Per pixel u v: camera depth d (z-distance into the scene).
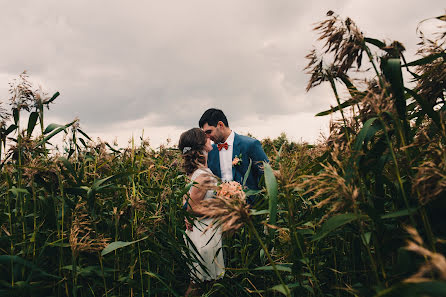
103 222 2.02
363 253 1.32
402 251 0.92
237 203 1.02
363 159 1.19
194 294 2.35
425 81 1.24
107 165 2.32
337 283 1.50
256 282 2.21
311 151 1.67
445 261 0.61
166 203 2.45
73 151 2.38
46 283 1.73
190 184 2.22
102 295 1.86
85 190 1.87
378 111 0.99
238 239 2.53
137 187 2.58
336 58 1.22
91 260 1.86
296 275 1.45
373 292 1.04
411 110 1.37
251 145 3.62
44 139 1.92
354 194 0.94
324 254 1.79
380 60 1.20
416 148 1.21
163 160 3.59
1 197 2.37
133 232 1.89
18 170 1.82
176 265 2.47
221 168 3.72
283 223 2.06
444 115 1.13
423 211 0.93
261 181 2.10
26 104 1.82
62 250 1.74
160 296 2.26
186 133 2.82
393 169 1.21
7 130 1.80
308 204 1.96
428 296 0.62
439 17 1.16
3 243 1.80
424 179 0.88
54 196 1.90
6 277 1.64
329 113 1.34
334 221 0.99
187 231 2.63
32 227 2.00
